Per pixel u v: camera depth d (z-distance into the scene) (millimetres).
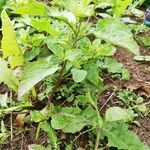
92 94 477
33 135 466
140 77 541
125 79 531
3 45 466
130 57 580
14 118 490
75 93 493
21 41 513
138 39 617
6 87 534
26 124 479
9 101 500
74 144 449
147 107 494
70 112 450
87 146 447
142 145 422
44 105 490
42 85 507
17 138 466
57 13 424
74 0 422
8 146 460
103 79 531
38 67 426
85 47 460
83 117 444
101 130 437
